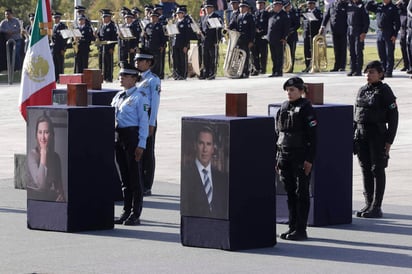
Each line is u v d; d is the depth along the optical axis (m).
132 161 15.54
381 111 15.96
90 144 14.98
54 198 14.99
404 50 37.41
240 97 13.56
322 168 15.47
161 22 41.34
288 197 14.44
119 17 44.00
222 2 44.75
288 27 38.12
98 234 14.87
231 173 13.34
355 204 17.55
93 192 15.08
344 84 33.84
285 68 40.09
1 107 33.19
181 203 13.79
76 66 42.81
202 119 13.45
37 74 19.19
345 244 14.10
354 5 36.19
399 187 18.92
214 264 12.67
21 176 19.28
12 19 44.59
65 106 15.02
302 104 14.07
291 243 14.17
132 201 15.78
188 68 40.84
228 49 39.00
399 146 23.41
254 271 12.27
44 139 14.95
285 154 14.17
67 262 12.83
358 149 16.28
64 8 64.56
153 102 17.41
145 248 13.76
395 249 13.76
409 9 34.97
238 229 13.52
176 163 21.98
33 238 14.52
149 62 17.31
